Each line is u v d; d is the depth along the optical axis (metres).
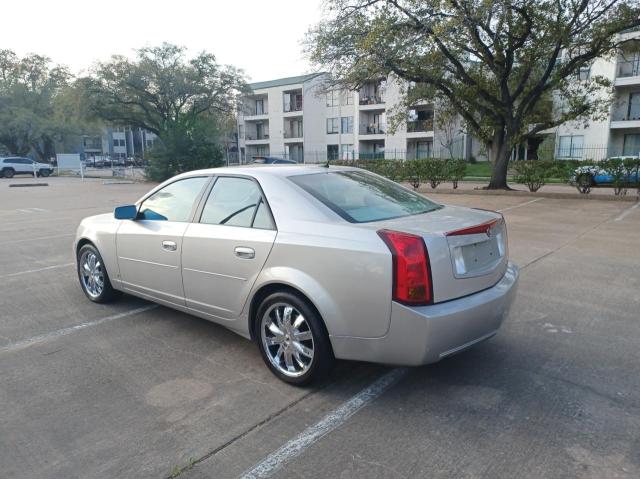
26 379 3.51
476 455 2.55
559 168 16.19
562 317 4.59
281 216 3.41
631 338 4.06
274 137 58.53
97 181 32.81
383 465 2.49
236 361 3.78
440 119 20.64
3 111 49.09
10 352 3.99
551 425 2.81
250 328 3.60
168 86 34.00
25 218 12.90
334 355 3.16
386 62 16.25
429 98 19.22
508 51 16.55
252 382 3.43
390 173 20.45
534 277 6.00
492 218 3.44
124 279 4.77
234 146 62.53
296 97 56.12
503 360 3.69
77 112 34.66
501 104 17.66
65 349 4.04
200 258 3.85
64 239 9.46
